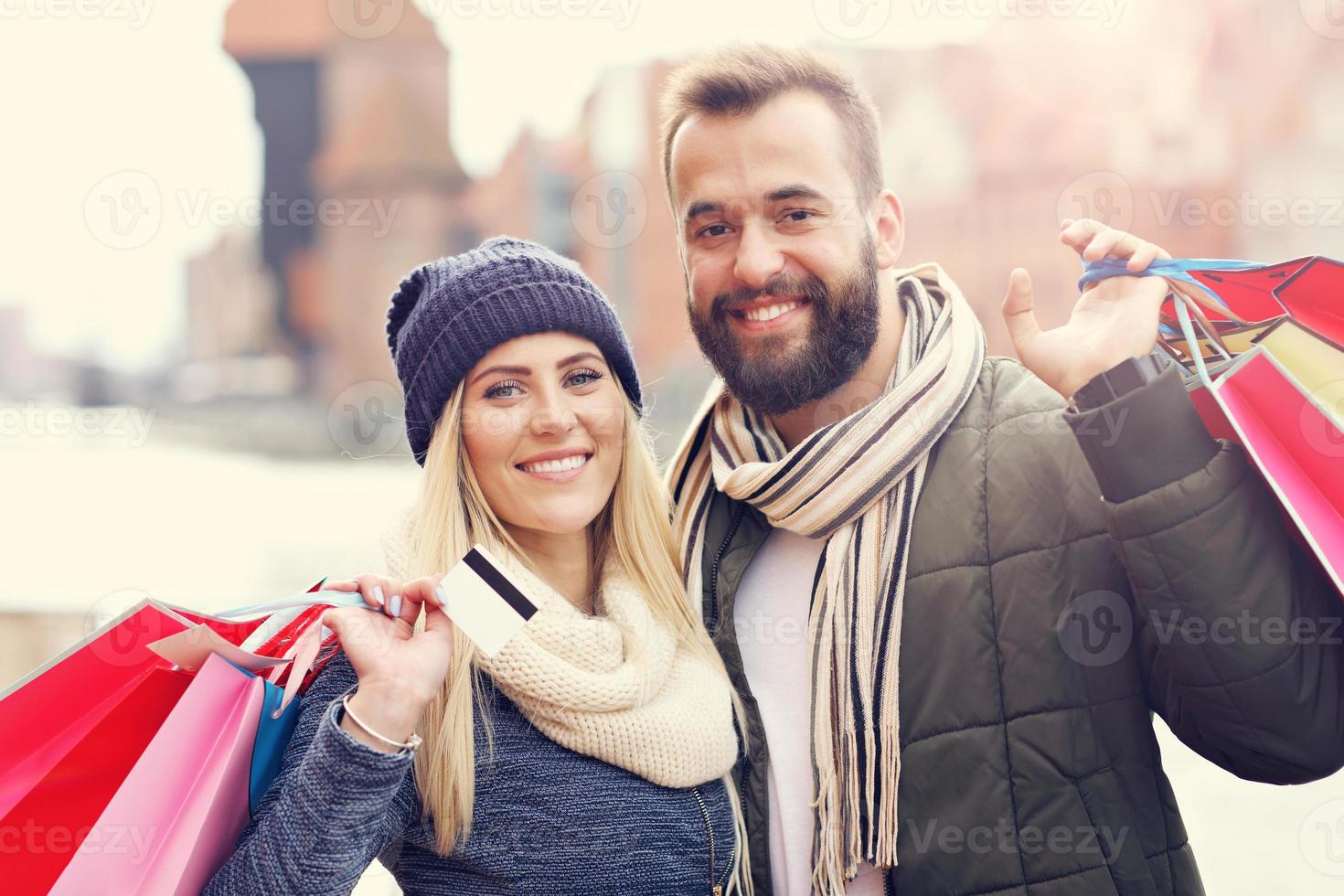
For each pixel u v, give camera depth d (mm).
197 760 1135
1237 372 1239
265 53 39281
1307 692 1255
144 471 19094
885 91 24188
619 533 1567
